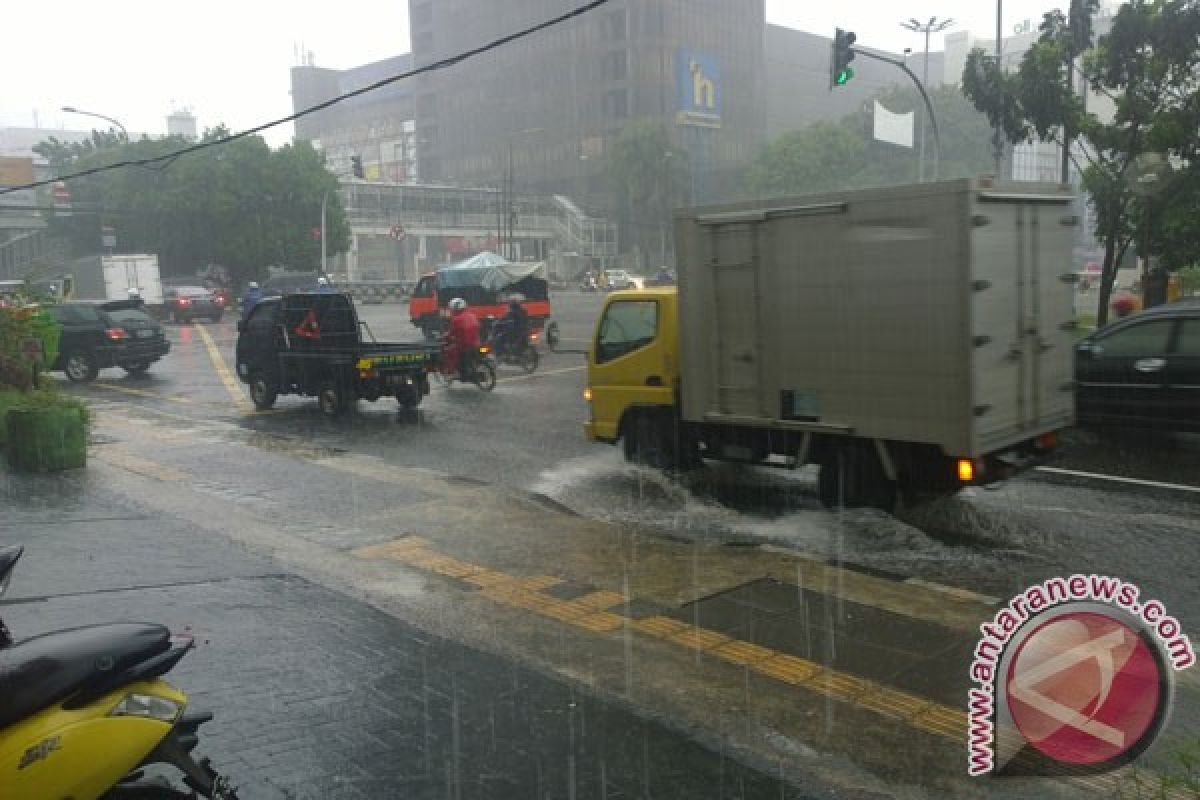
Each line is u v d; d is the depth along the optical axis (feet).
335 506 30.66
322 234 177.17
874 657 17.66
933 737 14.61
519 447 40.60
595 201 324.39
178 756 11.07
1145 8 49.96
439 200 277.44
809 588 21.61
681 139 315.17
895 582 21.93
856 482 27.04
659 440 33.01
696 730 14.89
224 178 171.94
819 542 25.44
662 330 32.22
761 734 14.75
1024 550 24.31
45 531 27.09
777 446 28.99
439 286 89.71
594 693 16.28
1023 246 25.12
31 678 10.18
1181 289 72.18
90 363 69.72
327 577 22.98
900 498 26.76
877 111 196.75
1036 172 280.92
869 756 14.06
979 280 23.70
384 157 439.63
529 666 17.49
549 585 22.22
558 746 14.34
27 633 18.88
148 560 24.32
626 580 22.48
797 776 13.47
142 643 10.83
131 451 41.29
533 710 15.62
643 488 32.12
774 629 19.16
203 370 76.33
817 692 16.26
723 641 18.60
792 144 254.88
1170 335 35.37
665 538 26.18
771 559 23.89
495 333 66.85
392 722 15.16
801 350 27.22
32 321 47.39
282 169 176.96
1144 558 23.44
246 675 17.04
